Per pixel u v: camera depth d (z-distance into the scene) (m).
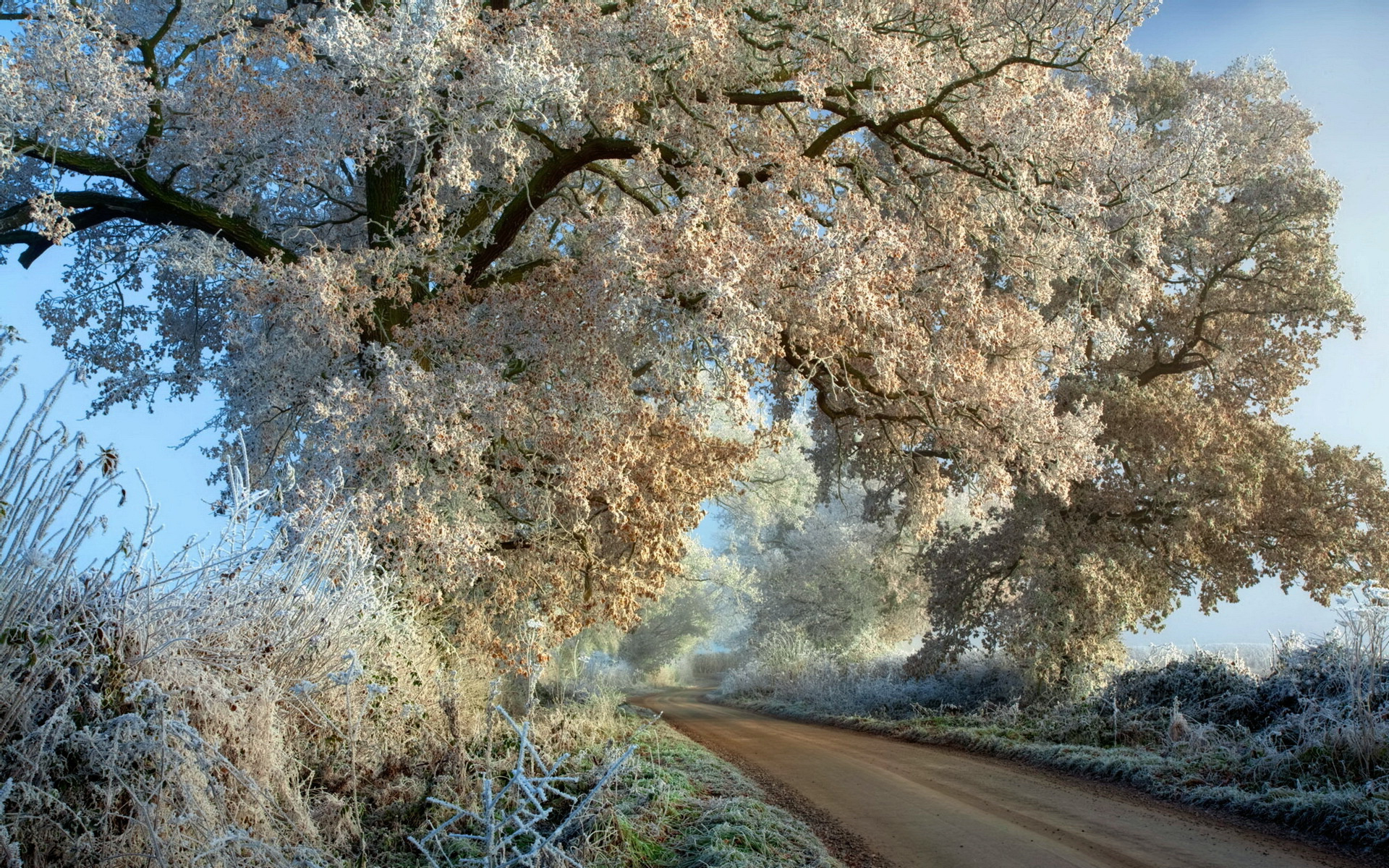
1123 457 19.75
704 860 5.75
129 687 4.54
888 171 17.41
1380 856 6.66
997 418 16.12
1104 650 19.62
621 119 13.41
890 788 10.20
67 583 4.62
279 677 5.67
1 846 3.74
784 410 21.39
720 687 36.38
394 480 11.27
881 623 32.22
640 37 12.77
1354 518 20.53
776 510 37.75
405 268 13.18
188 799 4.21
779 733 17.47
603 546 16.75
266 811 4.75
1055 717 15.12
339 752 6.33
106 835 4.17
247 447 13.66
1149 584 20.20
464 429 11.77
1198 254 21.45
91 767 4.26
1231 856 6.80
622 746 9.77
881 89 14.60
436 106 11.84
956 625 21.70
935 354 15.33
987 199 15.87
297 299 11.29
